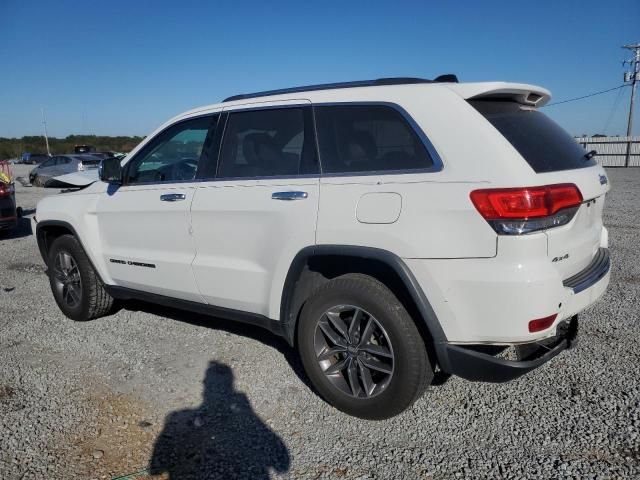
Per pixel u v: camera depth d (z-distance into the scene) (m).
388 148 3.06
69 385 3.76
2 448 3.01
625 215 10.43
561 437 2.97
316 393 3.59
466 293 2.72
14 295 6.14
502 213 2.61
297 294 3.42
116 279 4.61
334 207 3.11
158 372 3.94
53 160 22.16
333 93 3.38
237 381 3.77
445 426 3.14
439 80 3.24
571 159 3.11
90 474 2.78
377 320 3.03
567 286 2.86
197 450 2.98
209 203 3.74
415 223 2.82
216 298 3.84
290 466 2.83
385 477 2.71
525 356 2.81
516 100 3.22
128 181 4.46
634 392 3.39
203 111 4.05
